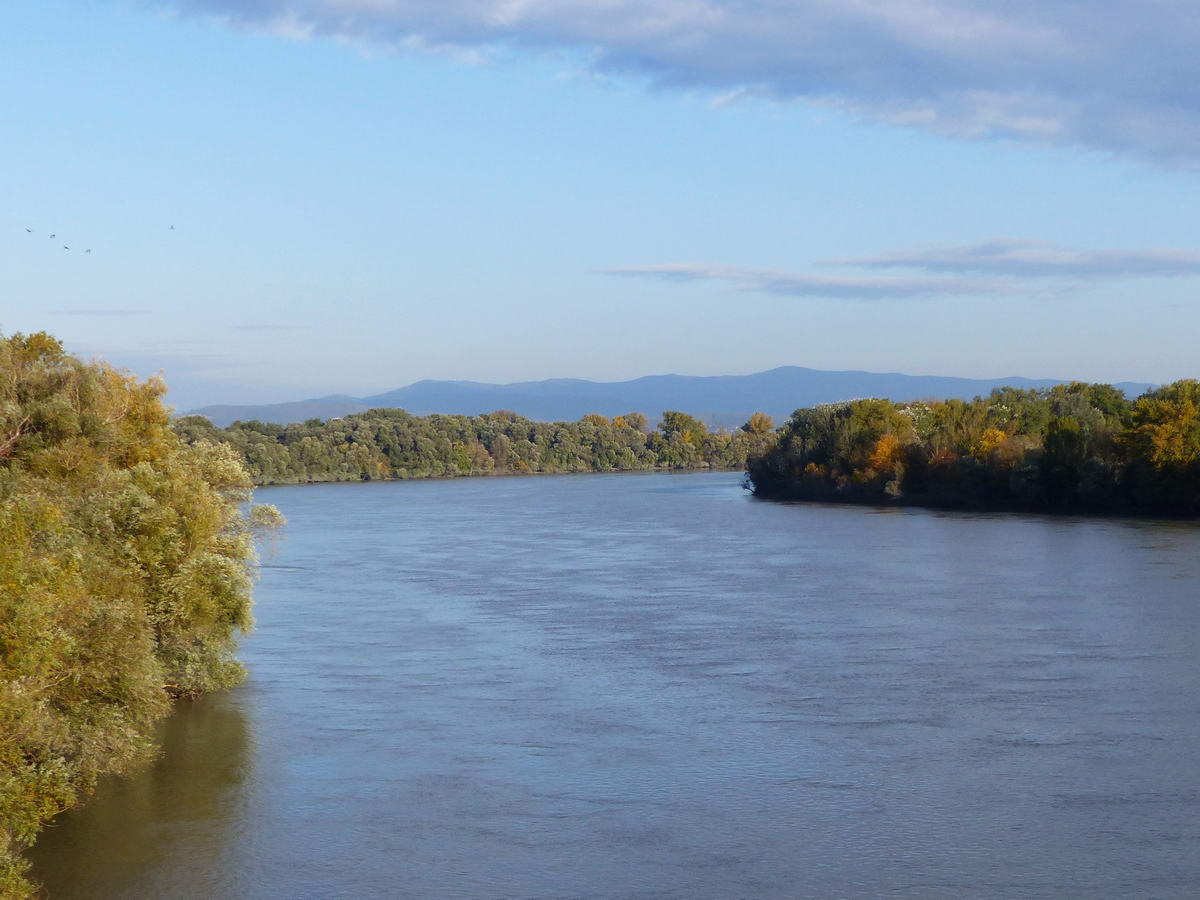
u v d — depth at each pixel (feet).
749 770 103.30
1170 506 358.23
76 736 86.63
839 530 338.34
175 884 81.20
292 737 114.73
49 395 136.77
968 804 93.76
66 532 95.04
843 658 149.38
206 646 128.06
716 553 280.31
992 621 174.40
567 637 166.71
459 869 83.05
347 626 176.76
